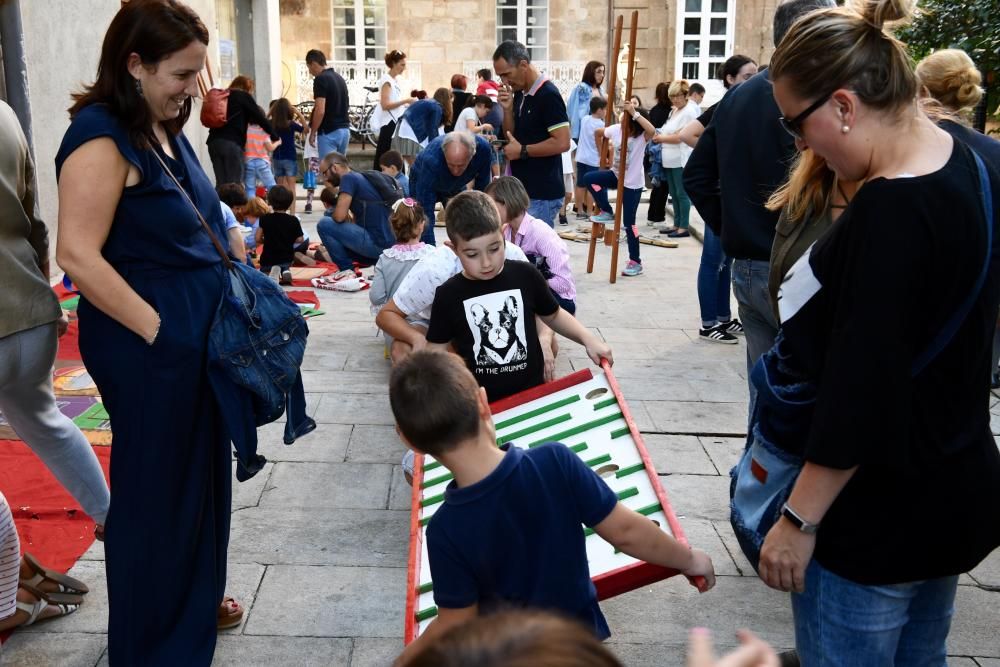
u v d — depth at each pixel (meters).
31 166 3.03
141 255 2.64
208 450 2.84
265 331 2.83
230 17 15.59
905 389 1.77
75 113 2.58
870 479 1.91
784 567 1.96
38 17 7.53
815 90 1.84
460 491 2.05
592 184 8.95
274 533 3.90
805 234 2.51
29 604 3.20
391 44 18.81
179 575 2.80
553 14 18.83
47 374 3.12
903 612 2.01
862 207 1.79
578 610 2.15
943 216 1.74
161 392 2.67
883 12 1.79
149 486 2.72
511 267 3.44
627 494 2.84
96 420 5.06
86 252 2.51
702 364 6.20
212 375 2.76
